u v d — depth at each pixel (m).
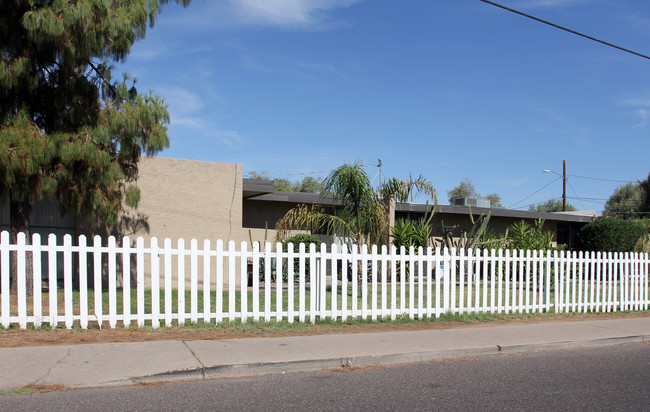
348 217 13.22
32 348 7.25
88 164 10.61
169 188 14.60
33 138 9.95
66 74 11.10
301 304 9.71
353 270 10.16
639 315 12.44
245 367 6.84
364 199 13.05
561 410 5.73
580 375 7.23
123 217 14.02
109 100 11.29
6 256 8.18
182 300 8.93
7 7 10.36
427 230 17.55
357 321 10.01
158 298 8.82
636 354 8.70
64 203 11.05
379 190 14.12
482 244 16.89
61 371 6.42
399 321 10.25
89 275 13.70
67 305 8.35
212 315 9.12
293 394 6.09
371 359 7.54
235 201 15.44
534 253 11.83
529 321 11.04
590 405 5.91
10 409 5.34
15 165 9.65
